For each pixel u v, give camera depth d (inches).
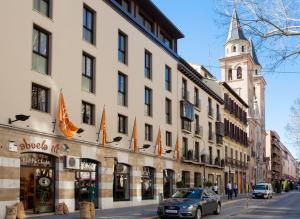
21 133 776.3
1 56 742.5
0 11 747.4
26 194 805.9
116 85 1120.2
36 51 844.6
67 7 935.0
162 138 1395.2
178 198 879.7
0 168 723.4
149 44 1337.4
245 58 3117.6
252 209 1171.9
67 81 919.0
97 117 1024.2
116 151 1104.8
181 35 1572.3
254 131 3307.1
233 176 2413.9
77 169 928.9
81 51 977.5
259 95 3794.3
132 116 1198.3
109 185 1062.4
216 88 2165.4
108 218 805.2
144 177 1275.8
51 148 852.6
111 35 1111.0
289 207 1269.7
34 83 821.2
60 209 860.0
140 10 1326.3
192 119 1643.7
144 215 872.9
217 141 2028.8
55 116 871.1
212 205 939.3
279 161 5561.0
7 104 748.0
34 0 846.5
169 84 1496.1
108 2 1101.7
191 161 1610.5
